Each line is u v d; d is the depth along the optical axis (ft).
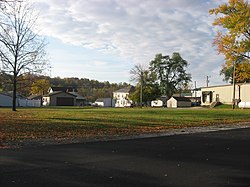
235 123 78.33
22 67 129.70
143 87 296.71
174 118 90.84
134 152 34.17
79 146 37.91
